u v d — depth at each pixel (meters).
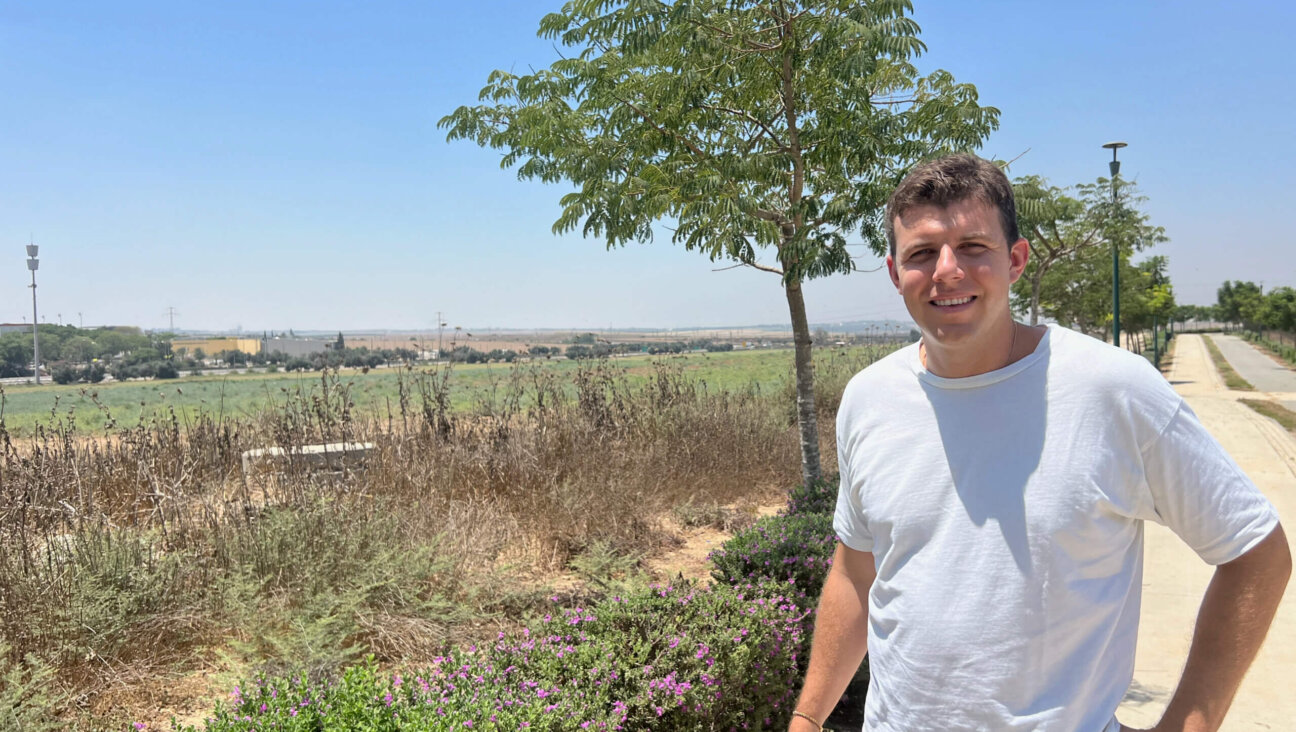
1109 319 26.36
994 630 1.40
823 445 10.62
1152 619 5.21
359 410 9.45
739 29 5.68
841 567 1.83
